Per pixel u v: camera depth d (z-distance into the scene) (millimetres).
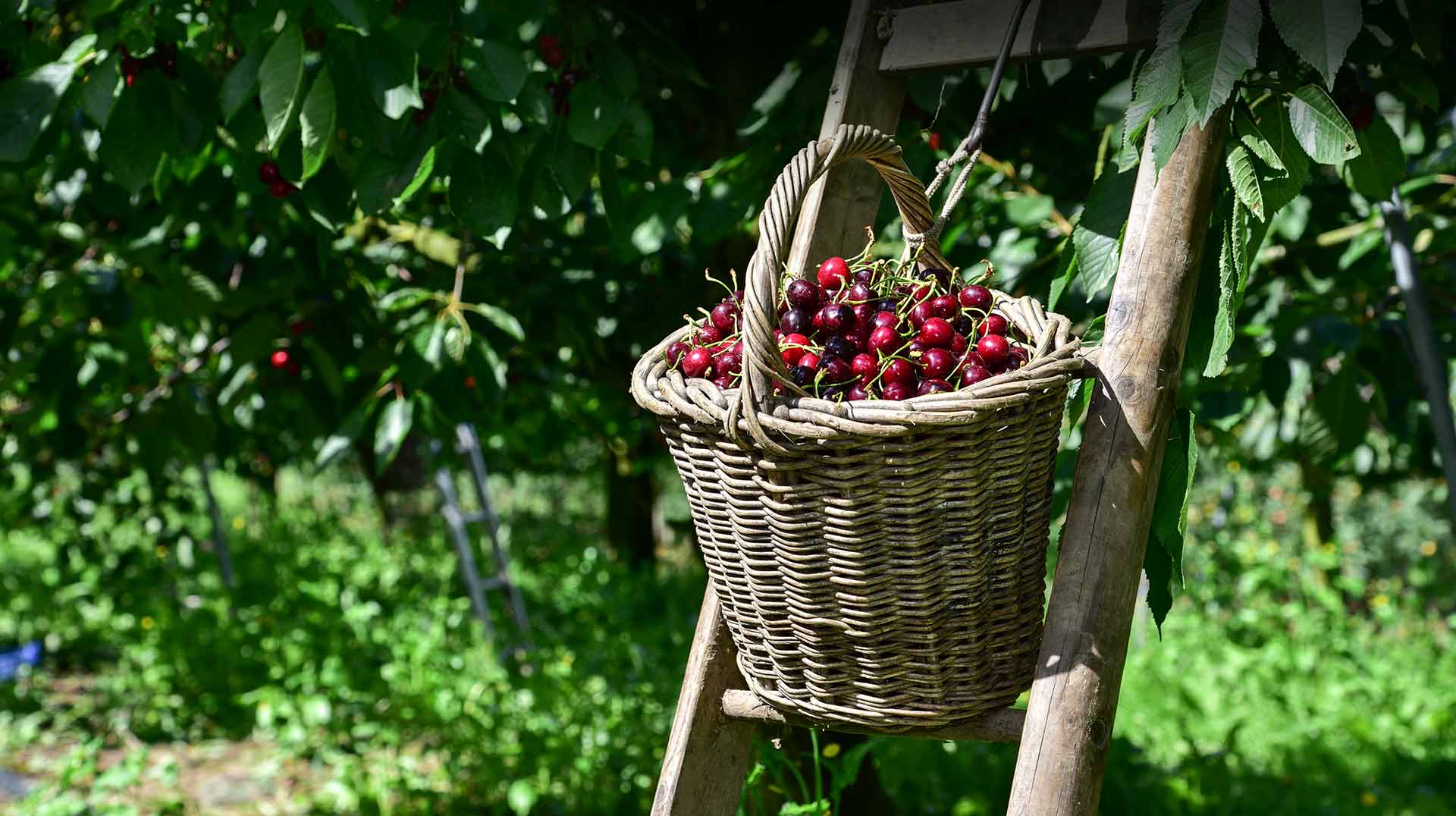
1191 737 5273
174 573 7746
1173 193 1591
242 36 1992
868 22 1939
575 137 2201
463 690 5219
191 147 2170
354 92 2049
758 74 3129
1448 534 9172
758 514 1522
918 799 4277
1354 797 4758
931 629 1502
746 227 3023
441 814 4461
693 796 1872
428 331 2637
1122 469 1551
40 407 3660
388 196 2117
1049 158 3180
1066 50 1740
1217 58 1498
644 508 9547
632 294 3734
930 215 1757
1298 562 8422
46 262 3361
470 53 2078
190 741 5797
